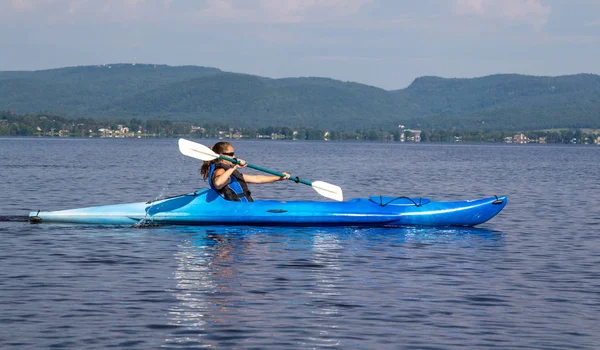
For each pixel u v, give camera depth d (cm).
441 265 1238
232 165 1630
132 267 1188
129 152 9125
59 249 1341
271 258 1276
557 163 7412
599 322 898
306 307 948
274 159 7838
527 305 973
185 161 6131
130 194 2666
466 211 1689
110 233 1520
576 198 2727
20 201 2312
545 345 811
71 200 2386
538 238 1580
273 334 838
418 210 1675
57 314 903
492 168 5759
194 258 1267
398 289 1054
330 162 6906
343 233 1556
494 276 1156
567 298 1013
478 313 932
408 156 9488
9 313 905
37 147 11525
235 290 1035
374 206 1664
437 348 798
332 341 816
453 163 6881
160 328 853
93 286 1052
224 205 1619
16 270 1159
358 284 1083
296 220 1617
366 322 887
